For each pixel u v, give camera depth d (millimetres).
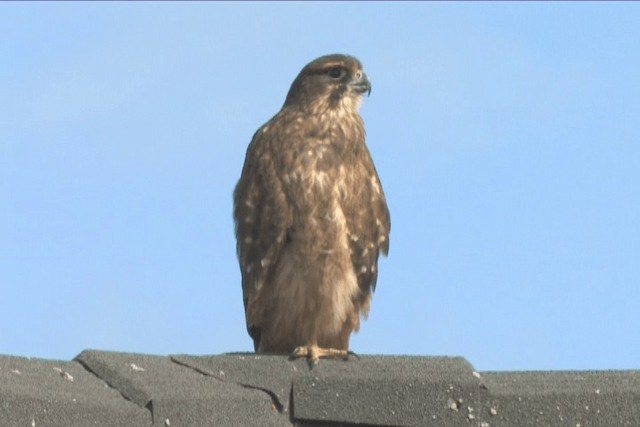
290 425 9539
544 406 9656
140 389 9195
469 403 9625
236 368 10039
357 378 9695
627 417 9664
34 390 8695
